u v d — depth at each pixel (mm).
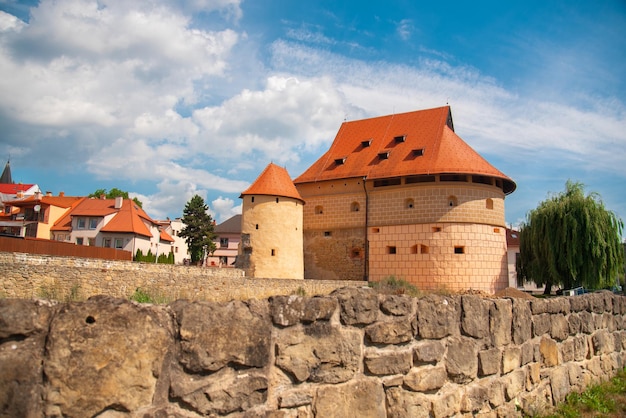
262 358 4852
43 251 35625
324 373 5305
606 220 45594
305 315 5227
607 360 11844
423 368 6309
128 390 4000
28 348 3639
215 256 102312
